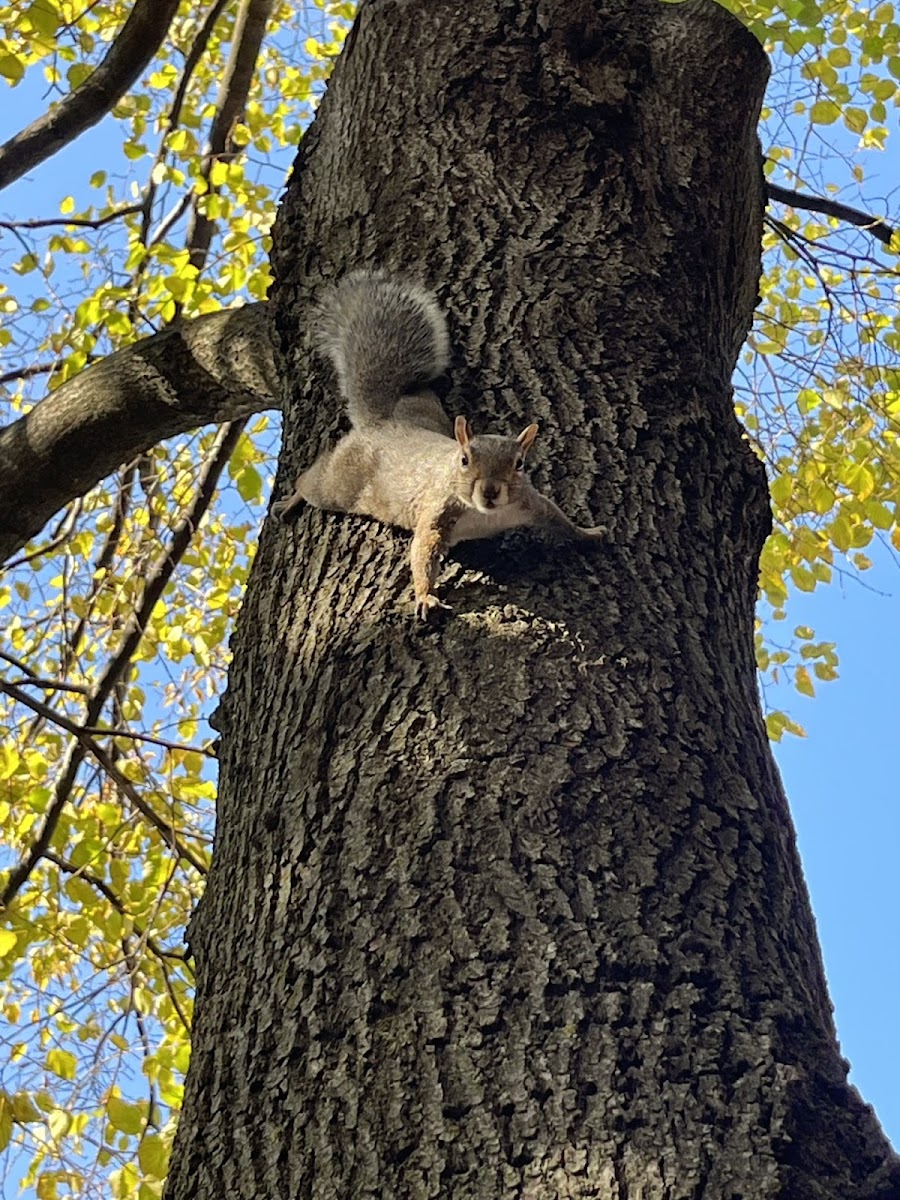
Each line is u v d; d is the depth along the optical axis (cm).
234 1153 222
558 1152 200
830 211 655
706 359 353
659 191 376
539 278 353
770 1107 206
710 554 311
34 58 698
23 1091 503
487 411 332
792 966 236
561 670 270
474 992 222
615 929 228
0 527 484
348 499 349
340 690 278
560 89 384
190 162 713
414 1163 205
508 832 242
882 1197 199
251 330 433
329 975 233
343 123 405
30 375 675
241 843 273
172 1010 648
